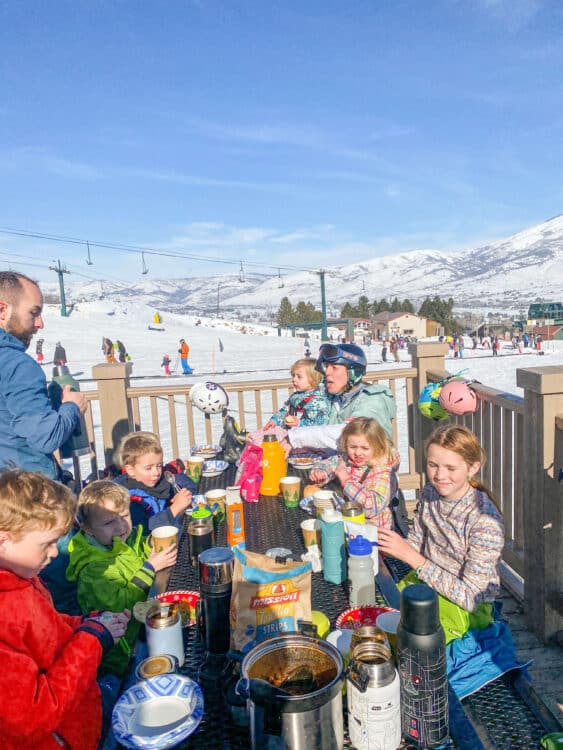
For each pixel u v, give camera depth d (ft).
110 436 14.80
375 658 3.77
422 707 3.76
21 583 4.02
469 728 3.91
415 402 15.65
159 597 5.47
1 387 7.29
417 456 15.58
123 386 14.66
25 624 3.89
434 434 6.60
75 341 131.54
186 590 5.94
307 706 3.34
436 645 3.74
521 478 10.30
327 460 9.95
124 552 6.56
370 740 3.64
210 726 3.97
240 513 6.76
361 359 10.57
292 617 4.50
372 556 5.64
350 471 8.45
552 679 8.57
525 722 4.20
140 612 5.08
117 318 198.08
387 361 116.37
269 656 3.86
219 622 4.40
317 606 5.43
